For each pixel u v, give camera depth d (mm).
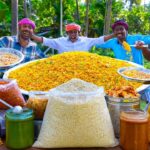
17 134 1675
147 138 1695
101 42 4457
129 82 2566
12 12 6500
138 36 4473
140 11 15820
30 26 4059
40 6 12719
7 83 2062
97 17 13398
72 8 13719
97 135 1688
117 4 14594
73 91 1743
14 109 1703
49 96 1769
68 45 4453
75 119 1673
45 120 1754
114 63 2982
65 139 1683
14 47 4082
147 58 3457
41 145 1714
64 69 2748
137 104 1849
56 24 11500
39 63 2990
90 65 2812
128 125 1670
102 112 1723
